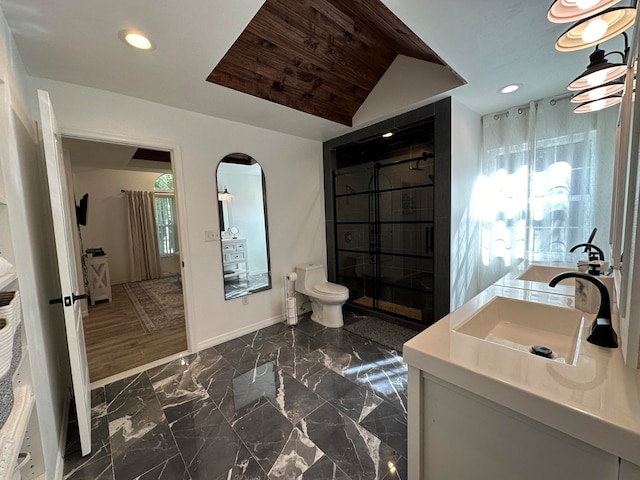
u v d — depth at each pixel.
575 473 0.61
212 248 2.71
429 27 1.54
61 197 1.50
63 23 1.40
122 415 1.78
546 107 2.47
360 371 2.19
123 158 4.45
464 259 2.73
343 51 2.27
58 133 1.75
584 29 1.08
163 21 1.42
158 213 6.34
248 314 3.01
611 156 2.20
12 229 1.02
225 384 2.07
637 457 0.51
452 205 2.50
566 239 2.43
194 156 2.57
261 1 1.32
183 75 1.92
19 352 0.89
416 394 0.86
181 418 1.73
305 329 3.05
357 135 3.17
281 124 2.93
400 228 3.33
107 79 1.95
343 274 3.78
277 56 2.10
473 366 0.73
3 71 1.14
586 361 0.74
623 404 0.57
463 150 2.61
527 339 1.17
